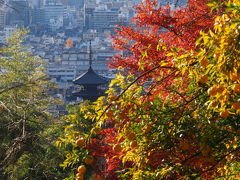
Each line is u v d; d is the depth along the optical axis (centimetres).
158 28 1085
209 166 630
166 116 591
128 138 564
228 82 444
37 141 1866
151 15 1070
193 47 896
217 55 410
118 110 525
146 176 574
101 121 498
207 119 575
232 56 397
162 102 619
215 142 570
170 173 571
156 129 584
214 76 511
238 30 385
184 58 483
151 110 588
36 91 2638
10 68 3628
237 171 609
